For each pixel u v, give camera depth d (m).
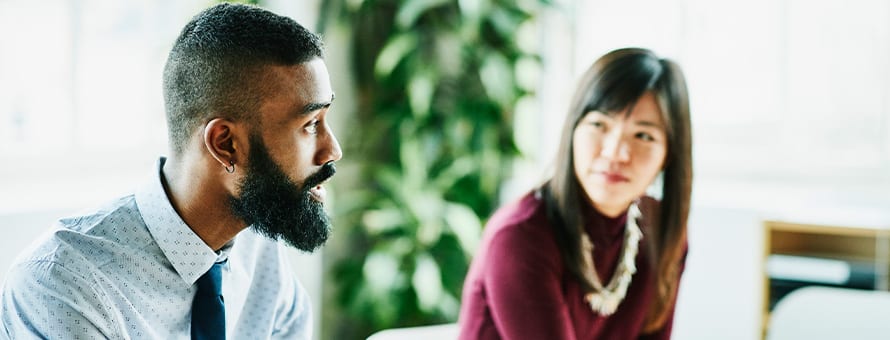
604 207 1.49
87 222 1.12
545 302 1.44
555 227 1.47
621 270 1.56
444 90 2.95
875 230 2.56
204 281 1.17
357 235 2.97
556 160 1.49
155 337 1.16
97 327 1.06
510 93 2.85
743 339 2.97
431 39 2.89
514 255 1.44
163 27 2.41
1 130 2.03
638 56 1.43
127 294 1.12
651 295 1.61
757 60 3.24
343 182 2.83
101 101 2.28
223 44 1.07
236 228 1.17
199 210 1.13
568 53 3.16
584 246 1.48
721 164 3.33
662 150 1.45
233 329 1.29
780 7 3.18
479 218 2.96
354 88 2.84
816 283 2.65
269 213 1.12
